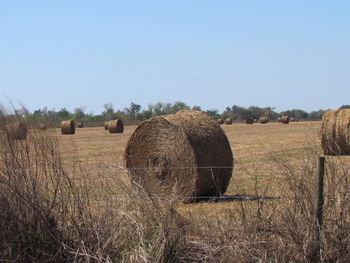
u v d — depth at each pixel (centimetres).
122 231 638
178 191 1261
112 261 614
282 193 674
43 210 638
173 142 1283
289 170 656
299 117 12888
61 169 671
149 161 1338
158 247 608
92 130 6131
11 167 654
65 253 624
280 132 4616
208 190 1259
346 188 630
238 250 611
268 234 624
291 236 608
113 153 2431
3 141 667
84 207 655
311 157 675
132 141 1378
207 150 1249
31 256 616
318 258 599
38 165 667
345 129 2109
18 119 677
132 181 695
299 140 3250
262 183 1180
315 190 619
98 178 726
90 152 2480
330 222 620
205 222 673
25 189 648
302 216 619
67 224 646
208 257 616
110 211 651
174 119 1299
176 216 645
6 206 638
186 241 629
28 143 671
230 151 1293
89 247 630
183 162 1255
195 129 1274
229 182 1320
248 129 5647
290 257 598
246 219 641
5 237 622
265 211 653
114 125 5044
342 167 651
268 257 604
